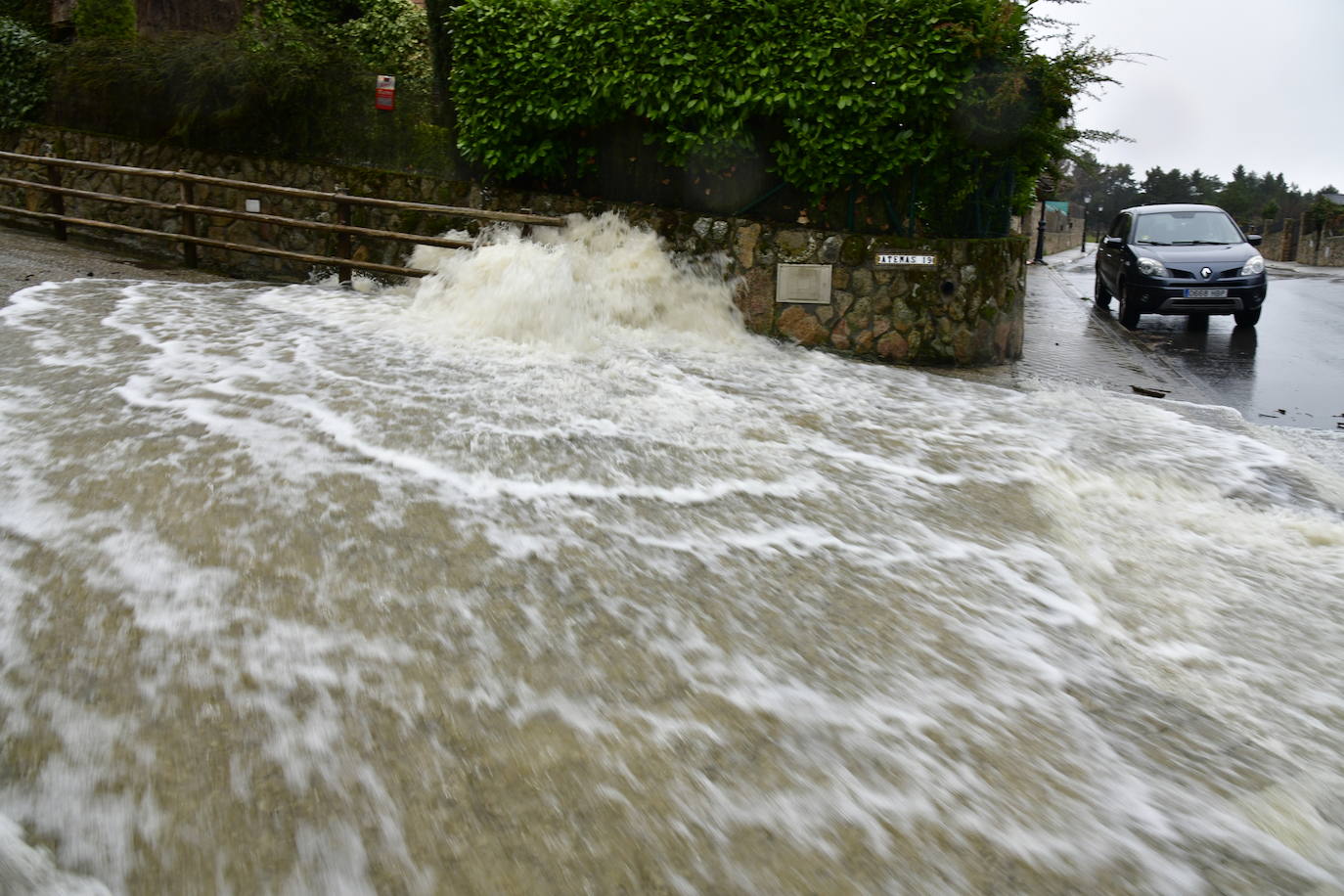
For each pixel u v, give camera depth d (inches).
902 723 128.8
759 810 110.3
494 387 269.4
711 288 374.3
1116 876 104.0
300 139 443.2
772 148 367.2
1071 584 175.6
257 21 607.2
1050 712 134.4
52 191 466.9
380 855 100.5
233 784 108.5
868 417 278.2
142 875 95.7
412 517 179.0
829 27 350.3
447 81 419.5
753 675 137.6
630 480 208.5
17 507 168.4
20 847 96.0
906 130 352.2
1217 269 543.2
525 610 150.2
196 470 191.5
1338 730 137.3
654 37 364.8
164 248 463.8
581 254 370.6
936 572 176.4
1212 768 124.9
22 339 279.1
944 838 107.7
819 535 189.0
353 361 283.1
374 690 127.3
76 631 133.7
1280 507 229.5
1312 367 441.1
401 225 415.2
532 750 118.0
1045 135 353.7
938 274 361.7
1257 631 165.2
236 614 141.6
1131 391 352.5
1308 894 103.7
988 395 320.5
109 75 486.0
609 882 98.9
